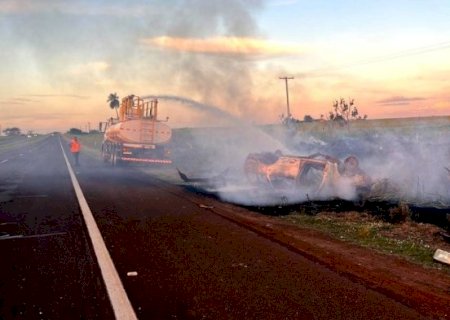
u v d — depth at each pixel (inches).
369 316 168.6
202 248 273.0
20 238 304.8
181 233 317.4
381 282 210.1
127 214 398.9
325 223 371.9
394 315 169.6
